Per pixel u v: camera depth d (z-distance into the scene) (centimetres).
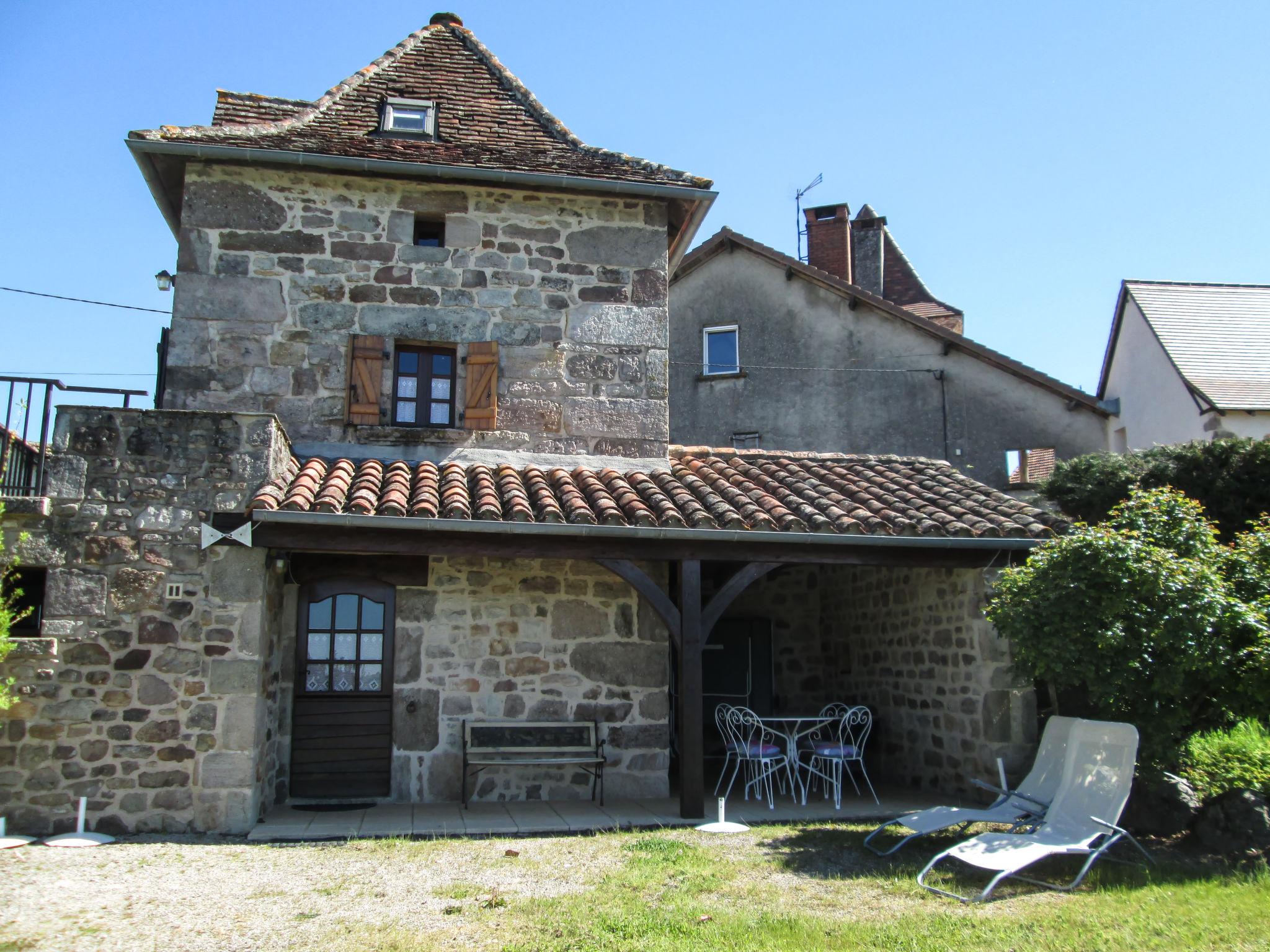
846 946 457
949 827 689
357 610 859
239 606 712
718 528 790
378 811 793
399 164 909
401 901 527
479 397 927
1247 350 1647
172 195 973
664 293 991
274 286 906
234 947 450
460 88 1094
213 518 716
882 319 1828
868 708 992
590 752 837
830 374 1831
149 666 696
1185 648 630
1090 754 641
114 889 538
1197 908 508
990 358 1759
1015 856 555
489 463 918
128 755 687
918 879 563
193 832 685
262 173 919
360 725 845
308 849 646
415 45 1146
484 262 955
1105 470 1371
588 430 949
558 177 942
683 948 452
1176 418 1605
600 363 965
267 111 1055
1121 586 652
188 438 724
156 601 703
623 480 879
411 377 942
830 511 841
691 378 1886
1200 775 746
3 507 660
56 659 686
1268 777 737
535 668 868
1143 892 543
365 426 901
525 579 880
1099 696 663
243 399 884
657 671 893
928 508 884
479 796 845
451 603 863
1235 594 666
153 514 711
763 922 490
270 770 789
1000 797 710
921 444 1770
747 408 1850
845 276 1977
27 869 574
